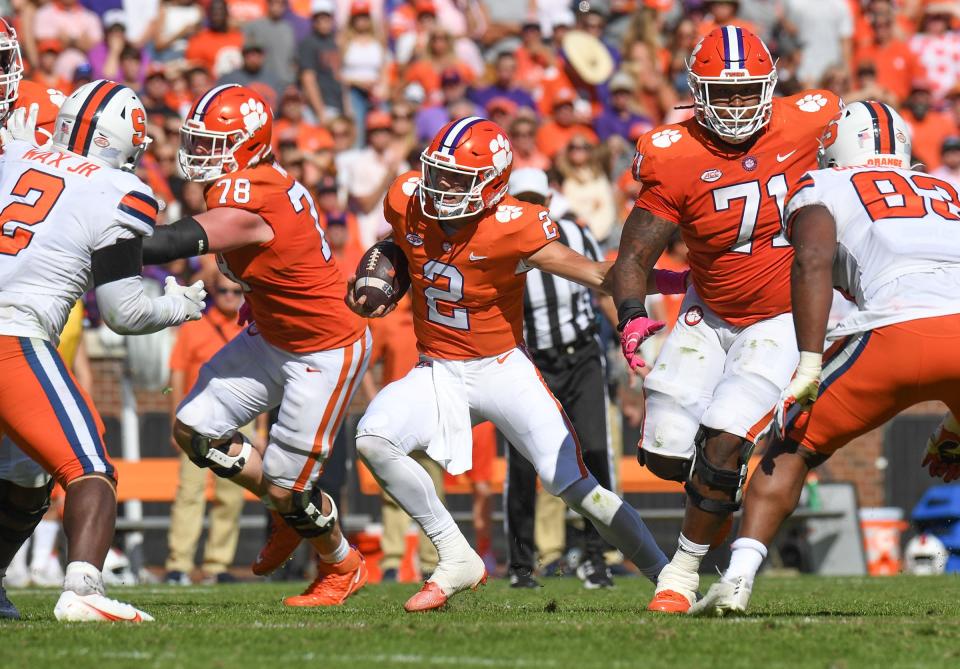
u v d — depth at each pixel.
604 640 14.44
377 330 33.78
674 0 55.19
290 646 14.09
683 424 18.06
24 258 16.39
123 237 16.67
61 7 47.91
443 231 18.09
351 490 37.91
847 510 38.56
